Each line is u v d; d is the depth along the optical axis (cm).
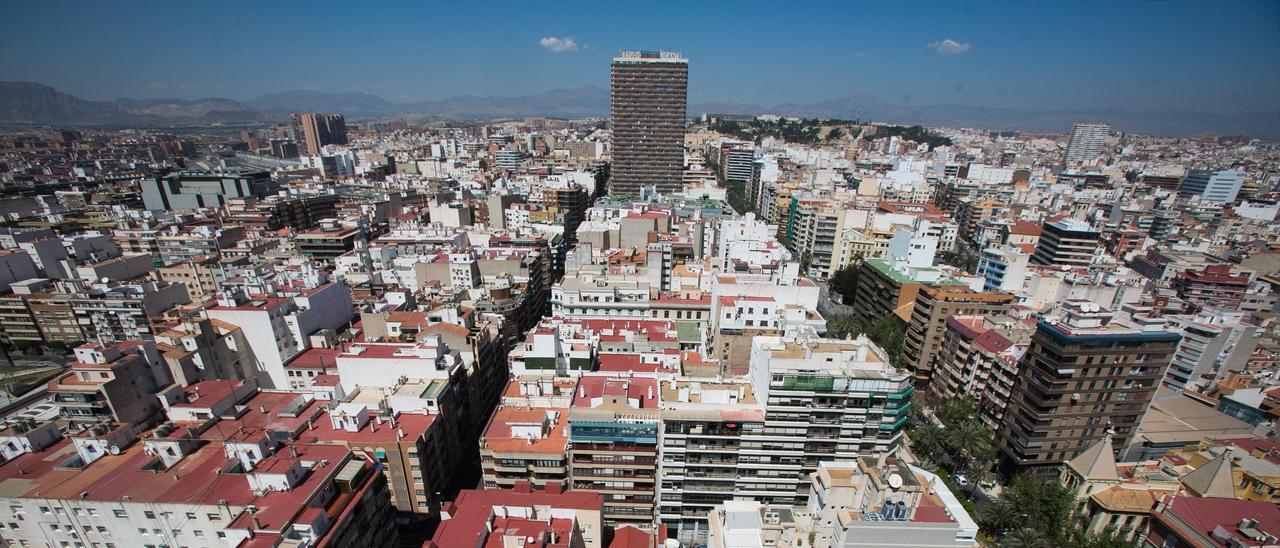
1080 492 10438
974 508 11562
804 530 7494
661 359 12625
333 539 7569
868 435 9744
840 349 9894
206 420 9788
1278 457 10412
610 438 9700
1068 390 11331
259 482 7831
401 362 11369
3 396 15200
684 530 10581
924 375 16462
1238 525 8650
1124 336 10981
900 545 6775
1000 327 14262
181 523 7812
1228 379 13750
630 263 19688
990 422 13138
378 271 19250
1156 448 11931
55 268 19588
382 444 9712
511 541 7669
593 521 8425
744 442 9762
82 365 9669
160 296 16938
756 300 13388
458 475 12062
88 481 8219
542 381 11200
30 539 8150
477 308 15438
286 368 12900
